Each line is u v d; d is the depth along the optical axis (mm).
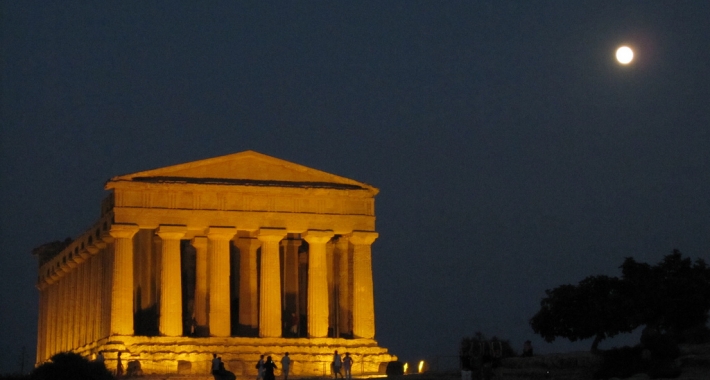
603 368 155750
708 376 145000
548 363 164750
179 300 198625
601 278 184375
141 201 199250
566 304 182500
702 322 184875
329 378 178625
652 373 148250
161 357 193750
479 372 150375
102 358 183375
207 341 197875
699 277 182000
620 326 180000
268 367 155875
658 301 179875
